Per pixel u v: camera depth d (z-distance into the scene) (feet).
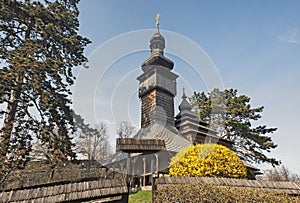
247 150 52.49
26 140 26.71
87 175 16.98
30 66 27.32
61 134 29.09
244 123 53.57
